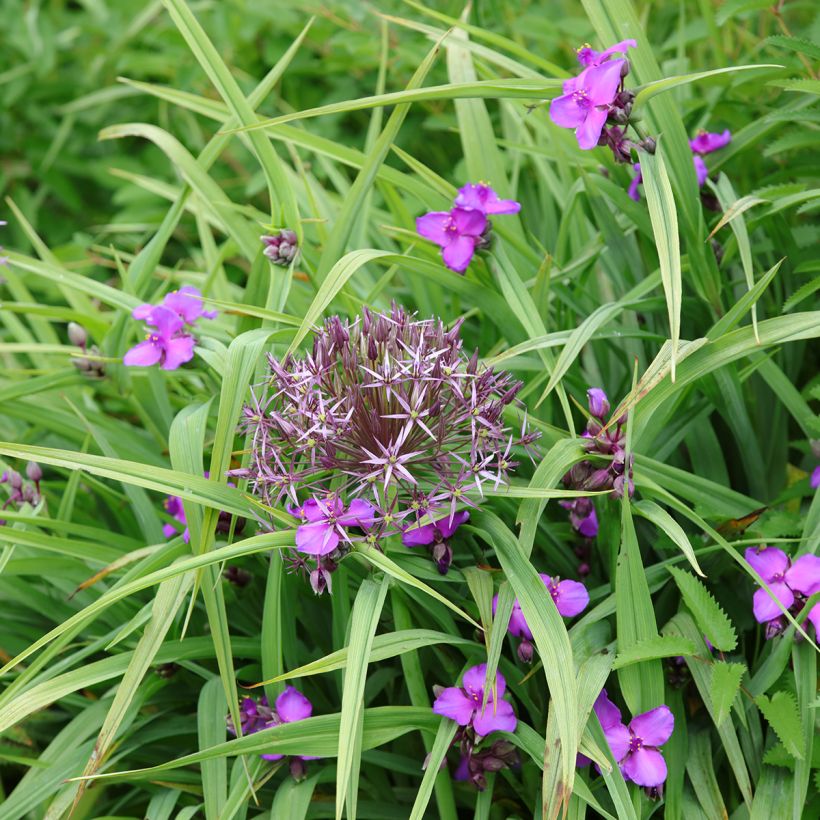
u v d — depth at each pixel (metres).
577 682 0.93
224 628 0.96
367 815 1.01
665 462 1.11
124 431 1.16
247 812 1.02
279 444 0.96
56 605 1.08
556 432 1.02
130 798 1.07
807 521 1.00
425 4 1.41
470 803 1.03
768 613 0.96
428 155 1.49
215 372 1.05
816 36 1.16
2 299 1.45
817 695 0.96
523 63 1.35
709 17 1.21
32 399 1.19
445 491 0.94
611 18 1.03
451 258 1.03
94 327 1.16
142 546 1.08
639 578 0.94
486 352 1.14
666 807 0.95
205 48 1.06
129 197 1.58
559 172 1.27
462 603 0.99
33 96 1.77
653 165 0.97
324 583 0.92
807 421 1.04
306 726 0.93
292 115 0.99
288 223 1.06
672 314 0.93
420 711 0.95
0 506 1.08
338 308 1.15
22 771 1.14
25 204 1.73
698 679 0.96
